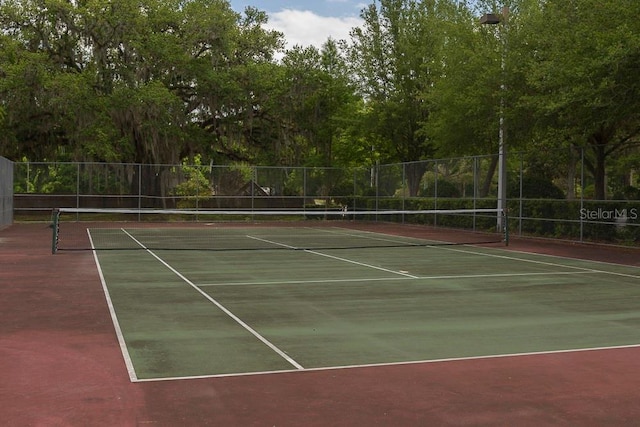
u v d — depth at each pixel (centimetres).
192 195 4134
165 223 3906
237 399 604
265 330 918
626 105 2017
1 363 732
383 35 4328
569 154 2503
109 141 3909
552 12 2266
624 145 2262
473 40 3133
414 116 4278
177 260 1852
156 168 4066
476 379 675
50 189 3903
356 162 5072
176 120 4094
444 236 2942
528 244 2477
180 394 618
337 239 2756
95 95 3981
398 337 877
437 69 3634
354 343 839
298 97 4478
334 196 4359
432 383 660
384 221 4016
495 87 2650
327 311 1072
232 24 4366
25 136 4159
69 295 1220
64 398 607
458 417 562
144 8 4291
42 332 897
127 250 2139
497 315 1045
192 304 1131
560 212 2548
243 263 1789
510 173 2862
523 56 2491
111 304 1125
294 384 652
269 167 4269
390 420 553
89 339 855
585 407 590
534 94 2492
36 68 3738
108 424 538
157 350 795
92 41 4106
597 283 1427
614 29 1989
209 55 4397
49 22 4066
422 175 3622
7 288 1301
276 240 2684
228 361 743
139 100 3822
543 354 784
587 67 1998
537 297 1234
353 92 4659
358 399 607
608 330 931
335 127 4656
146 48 4059
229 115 4431
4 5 3997
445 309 1098
